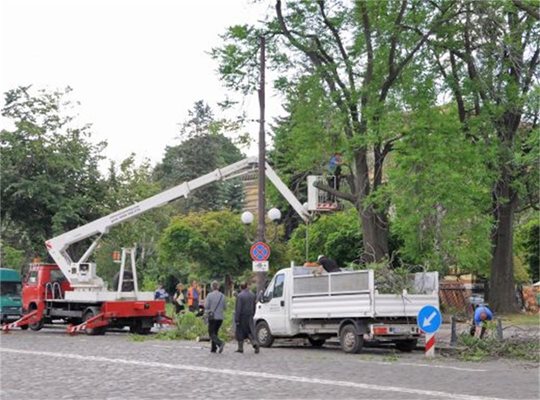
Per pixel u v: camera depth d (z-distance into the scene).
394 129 28.34
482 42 31.08
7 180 38.91
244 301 21.00
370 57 28.97
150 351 21.27
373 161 32.19
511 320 32.41
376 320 20.98
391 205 29.36
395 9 29.56
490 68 32.19
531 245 58.03
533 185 35.28
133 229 42.66
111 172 42.62
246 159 30.25
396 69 29.27
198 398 11.91
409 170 27.98
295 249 49.00
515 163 31.84
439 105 31.53
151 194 48.88
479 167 29.92
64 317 31.48
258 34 30.09
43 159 39.81
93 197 41.31
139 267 63.50
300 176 32.84
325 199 32.56
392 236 35.06
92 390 12.88
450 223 29.11
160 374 15.33
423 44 31.11
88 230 31.00
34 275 32.62
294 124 30.73
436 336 25.23
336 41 30.31
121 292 29.91
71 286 30.84
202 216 58.88
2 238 42.94
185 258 58.69
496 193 34.69
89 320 28.94
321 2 29.75
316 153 29.95
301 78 30.08
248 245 57.47
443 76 32.47
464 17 30.95
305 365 17.39
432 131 28.77
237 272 58.75
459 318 31.44
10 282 37.19
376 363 18.02
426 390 12.90
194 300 36.56
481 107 32.59
